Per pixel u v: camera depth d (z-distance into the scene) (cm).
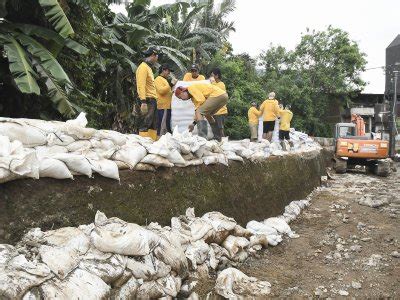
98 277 254
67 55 848
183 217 414
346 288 416
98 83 1242
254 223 550
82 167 314
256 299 368
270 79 2730
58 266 240
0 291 203
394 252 521
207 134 637
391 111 1856
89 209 319
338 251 531
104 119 1302
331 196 893
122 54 1262
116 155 367
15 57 632
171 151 432
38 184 288
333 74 2856
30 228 273
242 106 2041
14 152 270
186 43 1805
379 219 688
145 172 391
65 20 668
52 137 319
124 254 285
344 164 1338
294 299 382
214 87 606
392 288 420
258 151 691
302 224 662
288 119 1115
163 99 654
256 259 483
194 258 374
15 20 764
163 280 314
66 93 744
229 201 521
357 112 3050
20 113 791
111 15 1332
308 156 989
